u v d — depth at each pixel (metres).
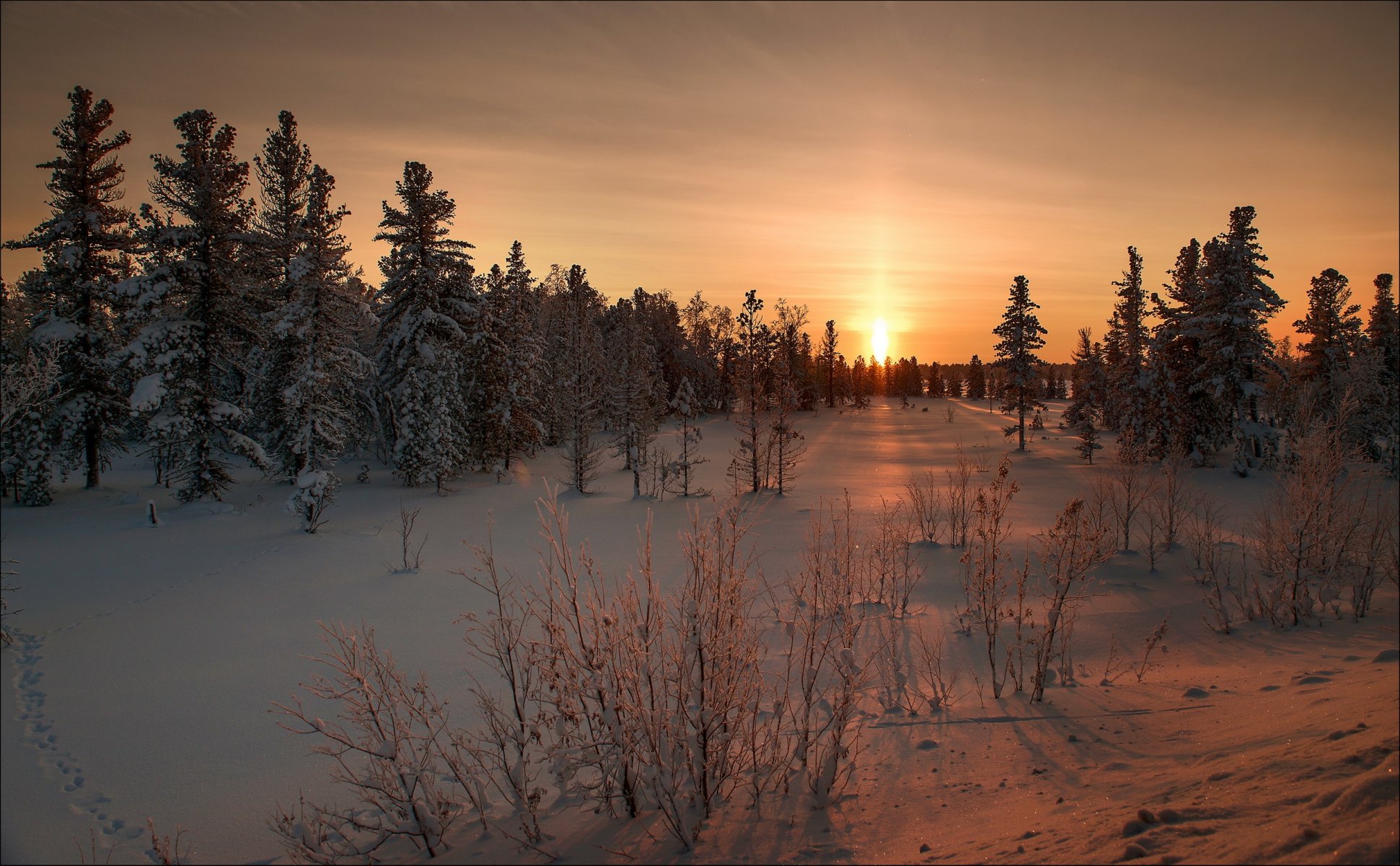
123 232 31.50
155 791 8.20
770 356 62.62
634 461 46.94
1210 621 13.48
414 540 24.02
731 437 68.94
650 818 5.17
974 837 3.96
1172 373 42.78
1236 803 3.36
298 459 32.25
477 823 5.70
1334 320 43.34
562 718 5.42
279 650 13.37
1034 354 57.19
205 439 29.28
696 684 5.25
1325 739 4.08
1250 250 39.81
